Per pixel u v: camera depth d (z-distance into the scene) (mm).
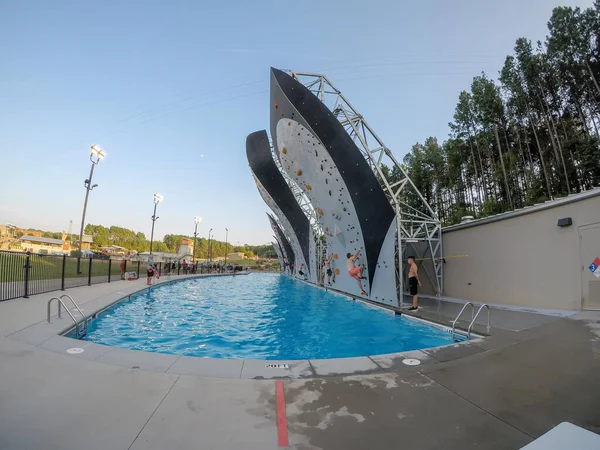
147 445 2510
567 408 3166
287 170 16484
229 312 11727
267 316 10859
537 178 24359
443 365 4445
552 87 24609
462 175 33125
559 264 8695
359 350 6691
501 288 10539
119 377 3840
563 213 8656
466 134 30266
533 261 9469
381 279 12320
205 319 10289
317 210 16688
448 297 12961
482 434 2746
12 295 10367
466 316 8586
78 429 2705
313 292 19391
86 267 24562
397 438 2678
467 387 3721
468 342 5480
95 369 4074
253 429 2789
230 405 3223
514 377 3969
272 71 12250
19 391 3396
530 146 26906
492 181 29000
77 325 6930
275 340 7547
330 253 17891
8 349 4785
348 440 2641
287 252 41250
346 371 4250
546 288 9016
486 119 27344
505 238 10500
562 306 8547
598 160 19719
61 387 3523
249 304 13945
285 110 12750
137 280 21250
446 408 3225
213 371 4152
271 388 3652
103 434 2643
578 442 2320
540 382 3791
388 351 6605
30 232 99688
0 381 3633
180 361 4500
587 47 21859
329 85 13719
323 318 10375
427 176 33875
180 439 2605
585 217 8086
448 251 13164
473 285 11766
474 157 30531
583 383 3699
